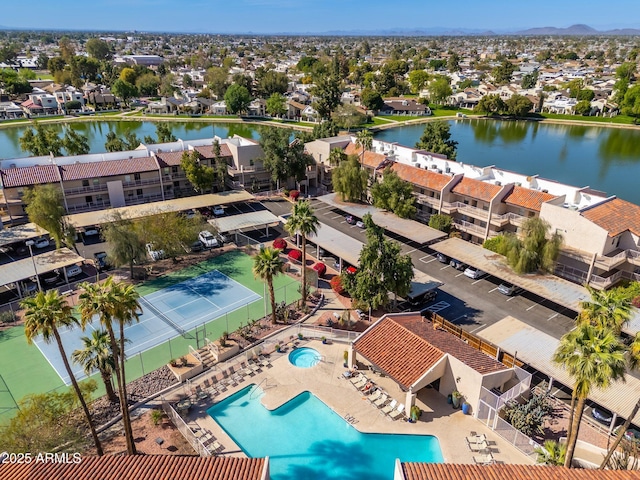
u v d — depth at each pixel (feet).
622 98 622.95
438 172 253.24
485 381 122.42
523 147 498.28
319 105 556.51
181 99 645.51
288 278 203.62
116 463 90.89
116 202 270.67
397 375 128.16
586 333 92.02
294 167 297.12
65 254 198.59
